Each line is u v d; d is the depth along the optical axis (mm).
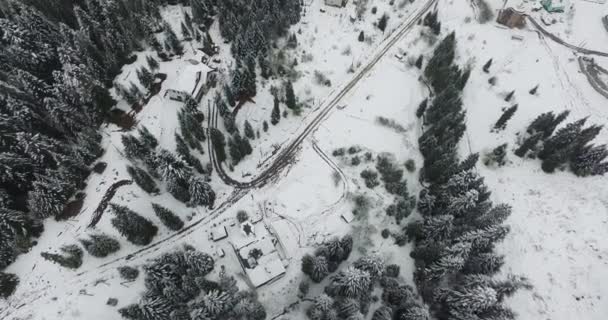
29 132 63438
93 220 61406
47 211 58875
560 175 72562
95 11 85438
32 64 72938
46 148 60281
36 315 53094
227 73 85062
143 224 58844
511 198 69438
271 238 61312
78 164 63812
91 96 70250
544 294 58094
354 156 73562
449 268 52781
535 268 60844
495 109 83000
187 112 70500
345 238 58938
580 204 68500
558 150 70188
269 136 77125
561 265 61219
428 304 56156
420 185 71625
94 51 77688
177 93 76688
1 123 60156
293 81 86375
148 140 68375
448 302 51531
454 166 65000
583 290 58594
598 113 81000
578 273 60312
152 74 79688
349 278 49844
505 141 77812
